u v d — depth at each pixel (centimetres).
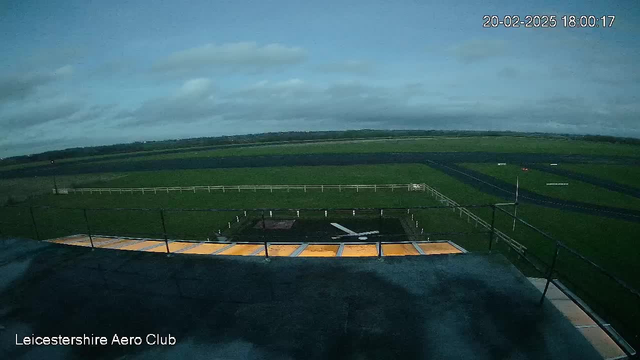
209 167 6325
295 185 4100
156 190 4050
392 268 570
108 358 389
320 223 2380
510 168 5009
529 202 2994
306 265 599
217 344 400
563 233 2128
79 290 556
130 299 518
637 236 2056
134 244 1240
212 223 2523
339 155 7612
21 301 530
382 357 362
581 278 1508
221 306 482
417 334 398
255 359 371
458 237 2055
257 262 622
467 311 440
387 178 4400
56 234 2445
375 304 466
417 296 481
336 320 434
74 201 3669
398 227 2264
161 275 594
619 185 3678
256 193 3666
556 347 368
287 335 409
